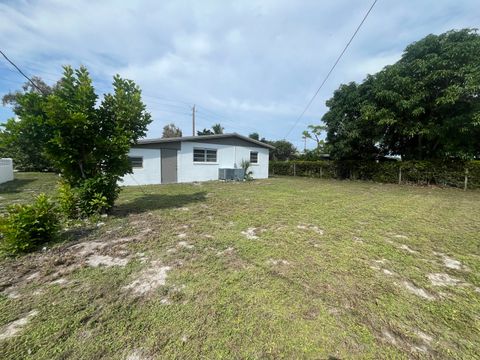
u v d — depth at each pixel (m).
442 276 2.65
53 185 10.12
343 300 2.15
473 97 9.88
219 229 4.25
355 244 3.59
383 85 11.45
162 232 4.05
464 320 1.91
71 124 4.29
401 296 2.23
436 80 10.03
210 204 6.51
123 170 5.28
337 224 4.65
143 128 5.44
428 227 4.52
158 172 11.69
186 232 4.06
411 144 13.22
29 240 3.17
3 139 4.03
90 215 4.81
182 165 12.43
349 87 14.41
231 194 8.42
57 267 2.75
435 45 10.65
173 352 1.54
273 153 28.45
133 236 3.84
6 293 2.21
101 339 1.65
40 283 2.40
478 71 8.72
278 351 1.56
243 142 15.15
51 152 4.46
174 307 2.02
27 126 4.14
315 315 1.93
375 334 1.73
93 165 4.97
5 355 1.51
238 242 3.60
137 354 1.53
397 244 3.61
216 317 1.89
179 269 2.72
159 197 7.66
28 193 8.02
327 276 2.59
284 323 1.83
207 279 2.50
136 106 5.08
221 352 1.55
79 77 4.64
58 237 3.70
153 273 2.62
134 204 6.45
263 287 2.35
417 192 9.59
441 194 9.05
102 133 4.99
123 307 2.01
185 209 5.84
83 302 2.08
